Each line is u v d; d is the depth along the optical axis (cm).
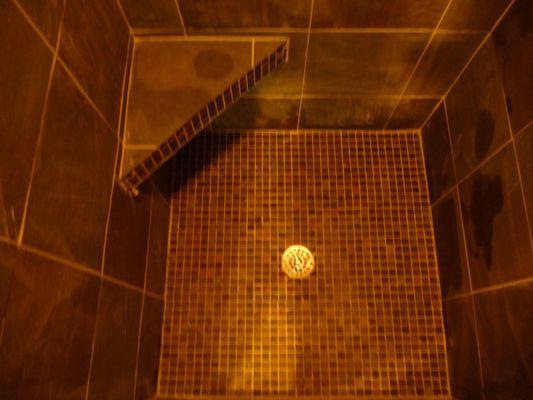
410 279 137
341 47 108
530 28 86
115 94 91
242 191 147
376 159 151
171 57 104
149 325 116
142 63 103
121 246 94
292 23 100
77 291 70
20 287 53
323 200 146
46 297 60
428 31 101
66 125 67
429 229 142
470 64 112
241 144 152
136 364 104
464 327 117
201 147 151
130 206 101
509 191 94
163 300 132
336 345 130
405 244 141
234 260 139
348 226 143
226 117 143
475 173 111
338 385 127
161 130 97
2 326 49
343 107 137
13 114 52
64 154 66
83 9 75
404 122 148
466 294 116
